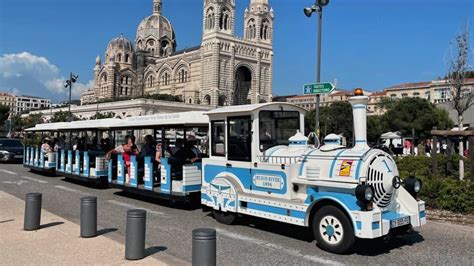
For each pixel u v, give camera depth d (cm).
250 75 11825
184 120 1183
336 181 742
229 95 11038
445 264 662
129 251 652
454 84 2786
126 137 1523
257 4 11938
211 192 995
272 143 938
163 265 620
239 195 907
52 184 1742
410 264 661
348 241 693
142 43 14412
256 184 891
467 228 930
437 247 767
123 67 14238
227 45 11069
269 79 12056
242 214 946
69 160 1825
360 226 668
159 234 860
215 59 10794
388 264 659
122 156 1434
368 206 681
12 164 2783
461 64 2750
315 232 750
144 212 670
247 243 788
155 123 1302
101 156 1620
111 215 1070
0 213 1030
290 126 985
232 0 11219
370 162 726
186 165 1142
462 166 1358
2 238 780
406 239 827
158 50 14400
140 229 660
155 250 724
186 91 11275
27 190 1540
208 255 531
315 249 746
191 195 1151
